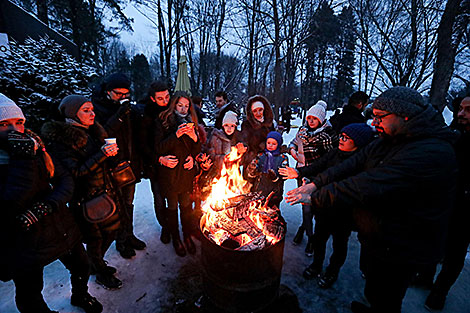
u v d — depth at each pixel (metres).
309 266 2.51
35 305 1.54
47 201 1.42
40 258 1.44
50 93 5.17
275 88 11.97
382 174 1.34
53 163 1.55
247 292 1.69
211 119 13.90
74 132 1.70
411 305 2.16
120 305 2.05
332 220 2.21
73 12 14.61
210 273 1.77
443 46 6.94
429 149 1.27
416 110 1.32
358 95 3.09
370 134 2.02
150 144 2.67
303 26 12.46
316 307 2.13
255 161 2.94
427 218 1.34
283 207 4.07
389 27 11.91
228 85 19.59
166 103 2.62
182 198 2.70
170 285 2.30
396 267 1.49
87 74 6.10
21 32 7.23
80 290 1.88
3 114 1.26
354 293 2.30
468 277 2.53
